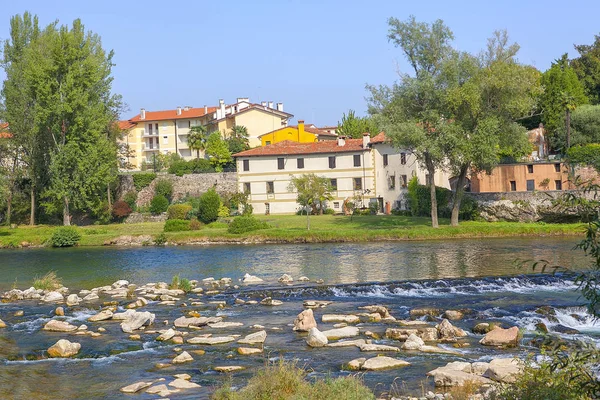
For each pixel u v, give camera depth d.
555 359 12.69
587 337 24.81
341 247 61.88
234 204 92.50
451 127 65.19
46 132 86.75
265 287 40.00
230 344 25.30
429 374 20.09
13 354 24.61
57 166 83.94
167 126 151.00
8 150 89.62
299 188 78.50
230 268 50.59
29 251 70.44
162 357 23.59
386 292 36.84
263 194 94.19
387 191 88.44
